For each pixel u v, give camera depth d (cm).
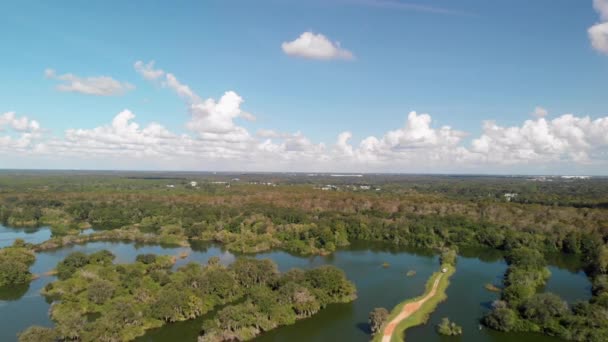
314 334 12769
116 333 11931
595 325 12400
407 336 12656
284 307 13662
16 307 14900
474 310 14825
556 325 12712
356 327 13300
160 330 12950
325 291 15200
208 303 14288
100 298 14512
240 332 12231
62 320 12562
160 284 15875
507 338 12594
